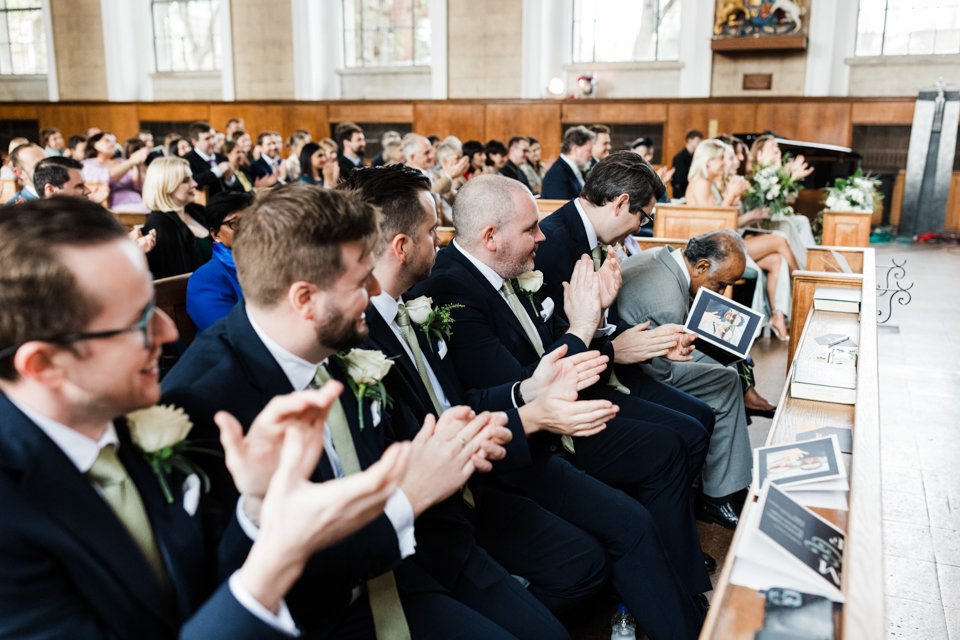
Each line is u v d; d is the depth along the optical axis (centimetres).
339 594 149
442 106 1346
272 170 912
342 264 147
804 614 133
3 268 106
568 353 250
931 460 386
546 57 1315
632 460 257
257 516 125
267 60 1446
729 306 299
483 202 252
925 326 642
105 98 1566
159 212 421
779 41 1145
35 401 113
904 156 1152
